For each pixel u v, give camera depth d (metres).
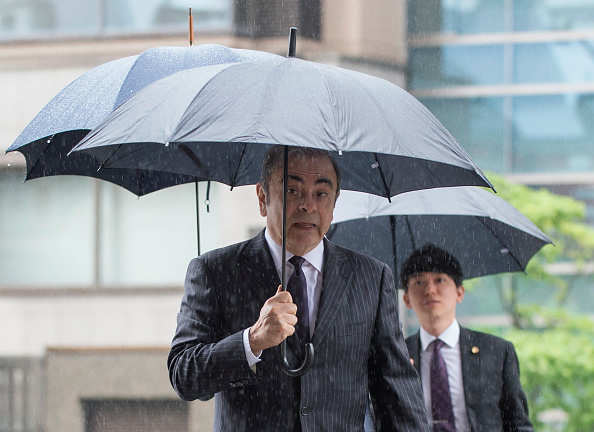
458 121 18.61
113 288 18.16
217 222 18.08
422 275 7.11
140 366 18.00
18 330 18.33
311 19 17.91
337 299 4.89
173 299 18.03
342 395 4.84
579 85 18.47
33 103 18.22
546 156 18.52
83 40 18.11
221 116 4.39
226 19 17.94
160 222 18.23
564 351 16.00
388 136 4.48
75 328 18.23
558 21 18.55
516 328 17.56
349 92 4.63
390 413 5.00
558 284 17.58
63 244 18.41
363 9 18.05
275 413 4.77
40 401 18.16
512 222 6.99
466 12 18.62
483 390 7.01
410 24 18.58
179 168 5.71
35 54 18.17
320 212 4.85
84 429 18.02
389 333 5.04
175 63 6.30
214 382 4.56
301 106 4.44
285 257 4.65
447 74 18.59
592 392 15.93
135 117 4.61
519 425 7.02
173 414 17.86
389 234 7.56
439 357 7.09
